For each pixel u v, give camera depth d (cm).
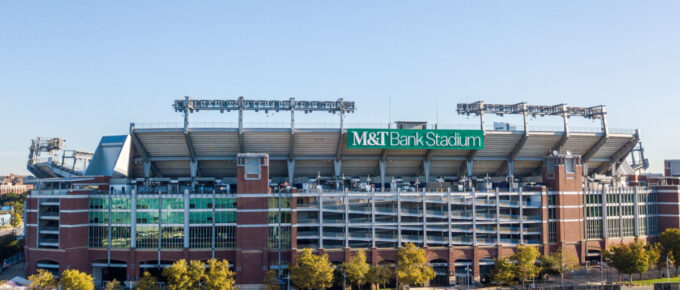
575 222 11794
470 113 12862
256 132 11600
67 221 10438
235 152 12125
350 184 12462
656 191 12925
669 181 13862
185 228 10694
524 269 10281
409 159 12756
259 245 10462
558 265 10738
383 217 11112
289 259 10619
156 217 10731
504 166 13462
